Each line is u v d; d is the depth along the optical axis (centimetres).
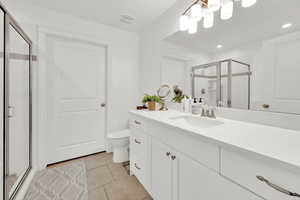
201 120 127
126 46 249
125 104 252
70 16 196
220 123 110
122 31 244
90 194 137
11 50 152
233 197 61
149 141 128
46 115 185
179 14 162
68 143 208
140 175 143
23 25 165
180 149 92
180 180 93
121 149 202
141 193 139
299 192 44
